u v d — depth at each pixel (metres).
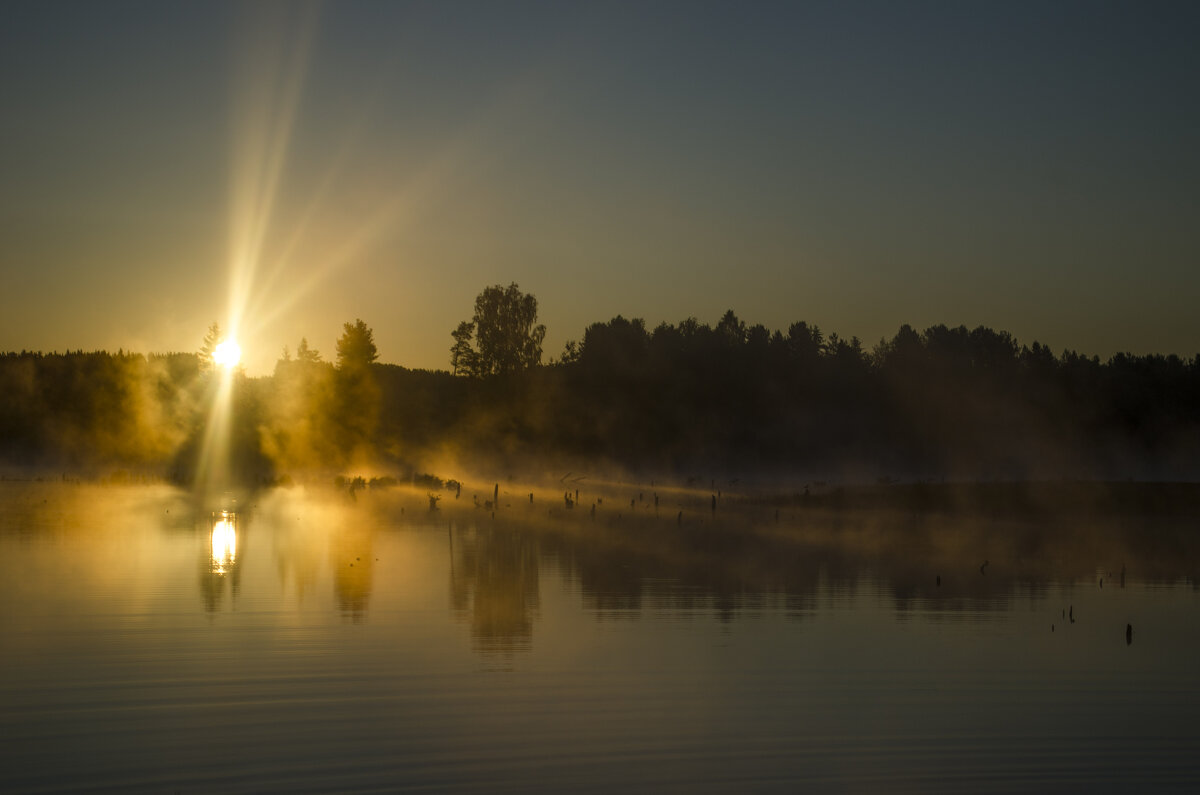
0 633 19.97
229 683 16.36
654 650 19.31
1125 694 16.55
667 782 12.36
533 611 23.33
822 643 20.19
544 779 12.41
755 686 16.80
